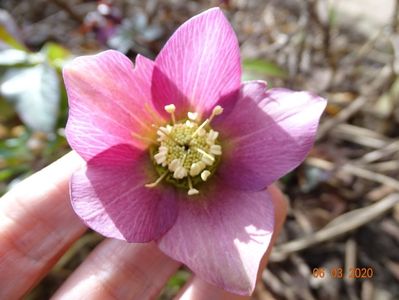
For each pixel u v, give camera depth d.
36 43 0.17
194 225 0.08
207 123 0.09
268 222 0.08
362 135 0.14
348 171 0.14
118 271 0.09
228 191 0.09
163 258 0.10
